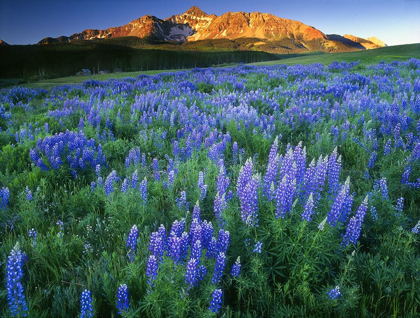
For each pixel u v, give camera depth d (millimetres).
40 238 4371
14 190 6031
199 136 8133
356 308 3389
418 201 5414
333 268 3877
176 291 3098
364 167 6789
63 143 8055
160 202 5762
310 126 9695
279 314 3242
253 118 10016
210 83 21016
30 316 3023
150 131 9727
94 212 5426
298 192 4211
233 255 3885
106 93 19719
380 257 4023
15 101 20969
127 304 3137
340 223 3844
